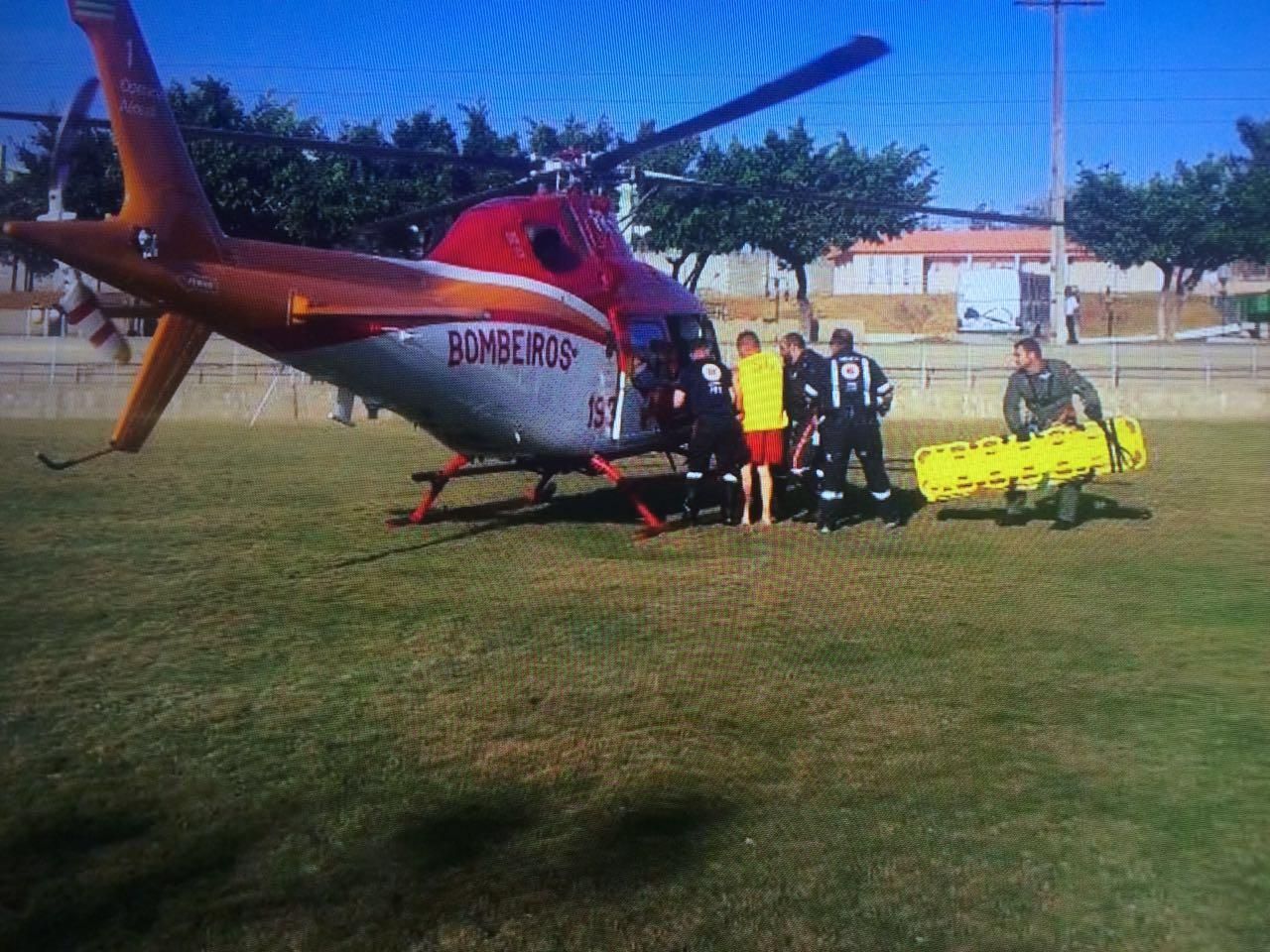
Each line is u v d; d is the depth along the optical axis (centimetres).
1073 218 4472
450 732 558
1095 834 447
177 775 504
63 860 427
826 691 619
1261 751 530
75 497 1291
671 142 1030
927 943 374
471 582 877
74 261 812
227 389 2297
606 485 1402
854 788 491
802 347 1141
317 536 1064
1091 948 371
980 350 3719
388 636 727
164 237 843
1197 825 454
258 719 574
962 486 1081
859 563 947
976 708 591
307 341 918
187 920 386
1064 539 1047
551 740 548
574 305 1049
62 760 520
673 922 385
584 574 908
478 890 406
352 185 2700
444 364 975
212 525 1119
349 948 370
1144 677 640
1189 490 1348
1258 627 746
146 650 691
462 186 2783
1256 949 370
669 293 1170
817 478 1150
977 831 450
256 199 2670
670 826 456
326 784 495
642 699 607
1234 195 4284
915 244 6488
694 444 1119
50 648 694
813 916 389
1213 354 3388
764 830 452
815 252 3800
